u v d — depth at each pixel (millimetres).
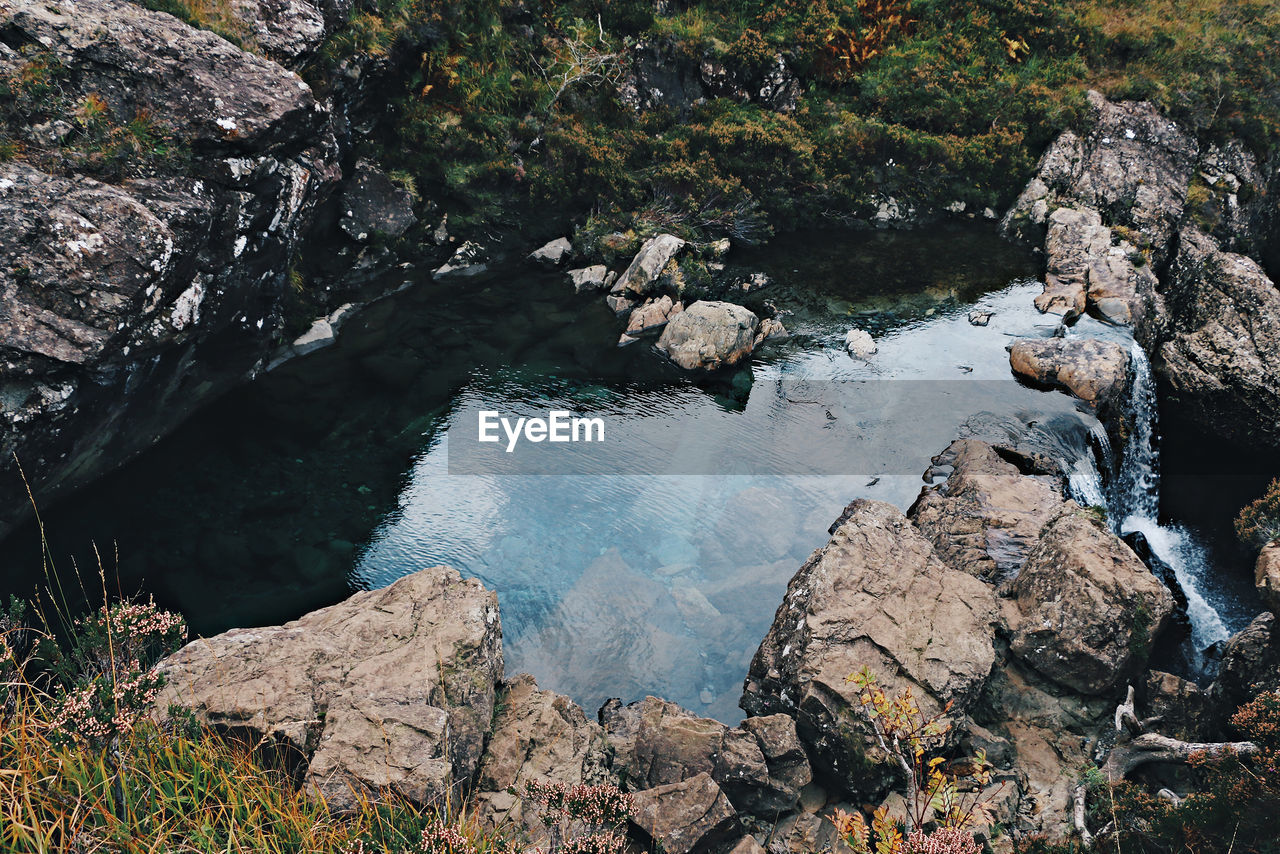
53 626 10086
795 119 23781
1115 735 9156
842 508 13469
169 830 4723
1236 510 15430
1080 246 20297
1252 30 26172
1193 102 23875
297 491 13062
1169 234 21391
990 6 25922
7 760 4781
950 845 5418
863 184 22953
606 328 18266
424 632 7957
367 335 17328
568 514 13156
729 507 13508
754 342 17641
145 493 12703
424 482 13516
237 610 10820
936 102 23875
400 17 18656
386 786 5938
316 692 6992
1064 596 9719
